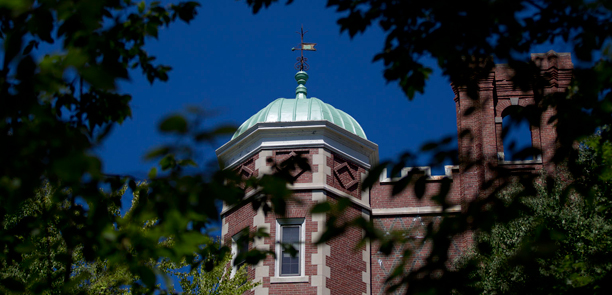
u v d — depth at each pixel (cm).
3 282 816
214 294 1736
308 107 2567
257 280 2136
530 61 870
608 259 938
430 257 699
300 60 2862
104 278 1315
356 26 860
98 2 591
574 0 696
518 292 952
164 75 959
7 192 700
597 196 1627
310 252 2175
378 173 680
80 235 842
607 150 1371
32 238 1105
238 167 2450
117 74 605
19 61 630
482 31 800
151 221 1298
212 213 664
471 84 858
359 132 2577
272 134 2423
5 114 630
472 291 699
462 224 701
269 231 2211
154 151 604
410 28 848
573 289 1020
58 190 779
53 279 880
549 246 681
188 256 822
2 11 644
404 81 865
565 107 817
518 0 767
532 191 769
